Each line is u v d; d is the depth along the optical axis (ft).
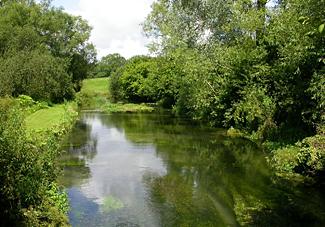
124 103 244.83
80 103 233.35
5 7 215.72
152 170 68.23
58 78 191.21
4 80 159.74
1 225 33.01
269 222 43.42
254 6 96.58
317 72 70.13
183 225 43.45
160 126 128.57
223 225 43.11
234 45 107.24
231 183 59.06
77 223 44.01
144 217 46.06
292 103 79.10
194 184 59.31
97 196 54.03
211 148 87.10
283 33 79.71
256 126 98.94
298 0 68.80
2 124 33.76
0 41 187.52
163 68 194.18
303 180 58.90
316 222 43.04
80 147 90.33
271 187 56.18
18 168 33.17
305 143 62.23
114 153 83.20
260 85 92.99
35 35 195.83
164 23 135.44
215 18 117.39
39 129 94.27
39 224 36.37
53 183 51.26
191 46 123.13
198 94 111.55
